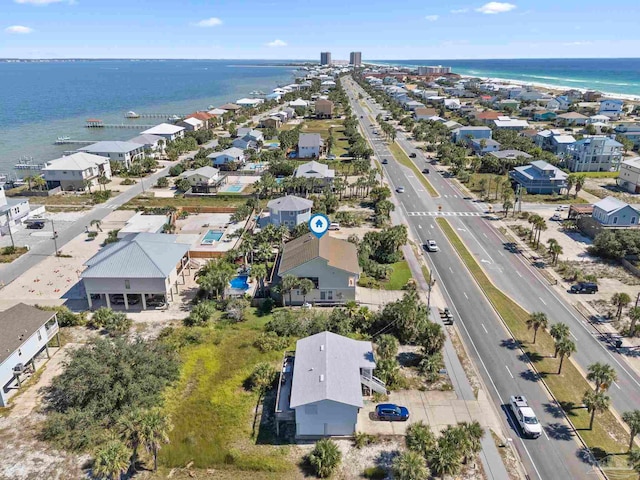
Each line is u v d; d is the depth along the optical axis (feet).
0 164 545.85
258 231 325.01
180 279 264.31
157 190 430.61
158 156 555.69
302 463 147.13
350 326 213.05
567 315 230.07
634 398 174.91
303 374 166.91
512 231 337.31
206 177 417.69
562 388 179.83
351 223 346.13
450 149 544.62
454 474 134.21
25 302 239.71
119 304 238.68
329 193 388.78
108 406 162.91
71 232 332.19
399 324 206.69
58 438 155.02
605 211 322.34
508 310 233.55
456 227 344.49
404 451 148.77
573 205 357.41
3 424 161.17
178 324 221.66
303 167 439.63
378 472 142.10
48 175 425.28
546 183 416.05
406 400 173.37
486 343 207.62
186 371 188.24
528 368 191.42
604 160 486.38
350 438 156.66
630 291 251.60
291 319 215.92
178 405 169.99
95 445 152.76
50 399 172.96
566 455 149.48
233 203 393.29
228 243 310.86
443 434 147.43
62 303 239.50
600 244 290.97
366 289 251.80
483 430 151.02
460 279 265.75
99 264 232.12
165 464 147.43
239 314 223.92
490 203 399.44
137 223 311.88
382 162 534.37
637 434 153.99
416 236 326.85
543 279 266.57
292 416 159.12
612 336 213.25
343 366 170.60
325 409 153.28
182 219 357.41
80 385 165.17
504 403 172.35
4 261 286.46
